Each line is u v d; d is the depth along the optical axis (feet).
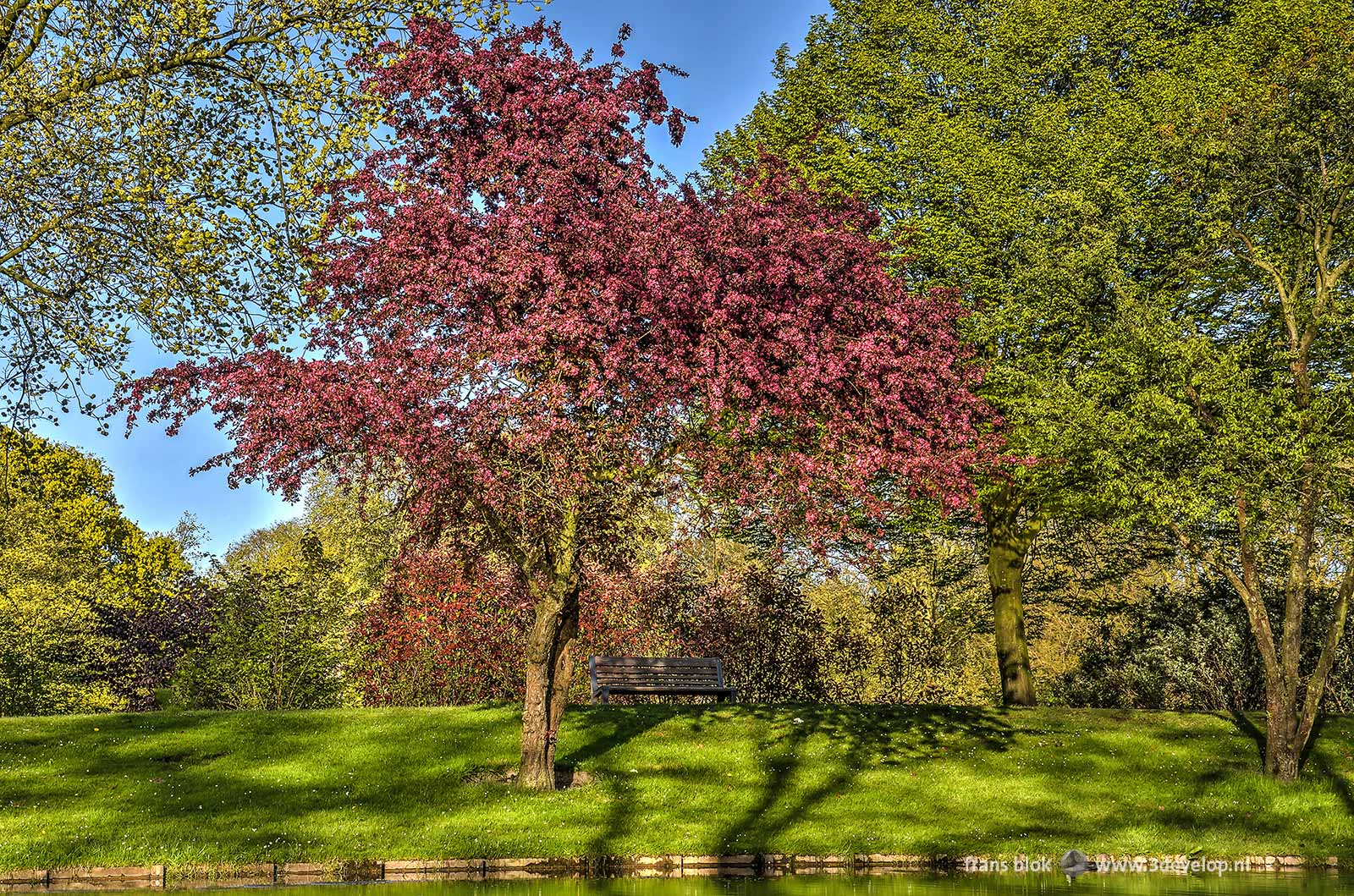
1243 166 52.85
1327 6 64.18
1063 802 47.01
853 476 40.04
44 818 40.91
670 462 42.65
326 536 118.11
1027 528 69.46
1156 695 77.46
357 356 38.99
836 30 79.61
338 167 54.24
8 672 87.40
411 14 54.60
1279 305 60.54
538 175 41.65
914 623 87.81
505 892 33.12
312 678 74.23
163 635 94.12
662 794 45.50
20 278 55.42
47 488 126.62
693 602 82.84
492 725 55.01
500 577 68.49
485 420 37.81
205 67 55.88
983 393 62.59
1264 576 75.36
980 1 75.61
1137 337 50.90
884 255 45.65
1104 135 64.44
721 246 39.99
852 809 45.21
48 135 53.93
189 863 36.70
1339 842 43.60
